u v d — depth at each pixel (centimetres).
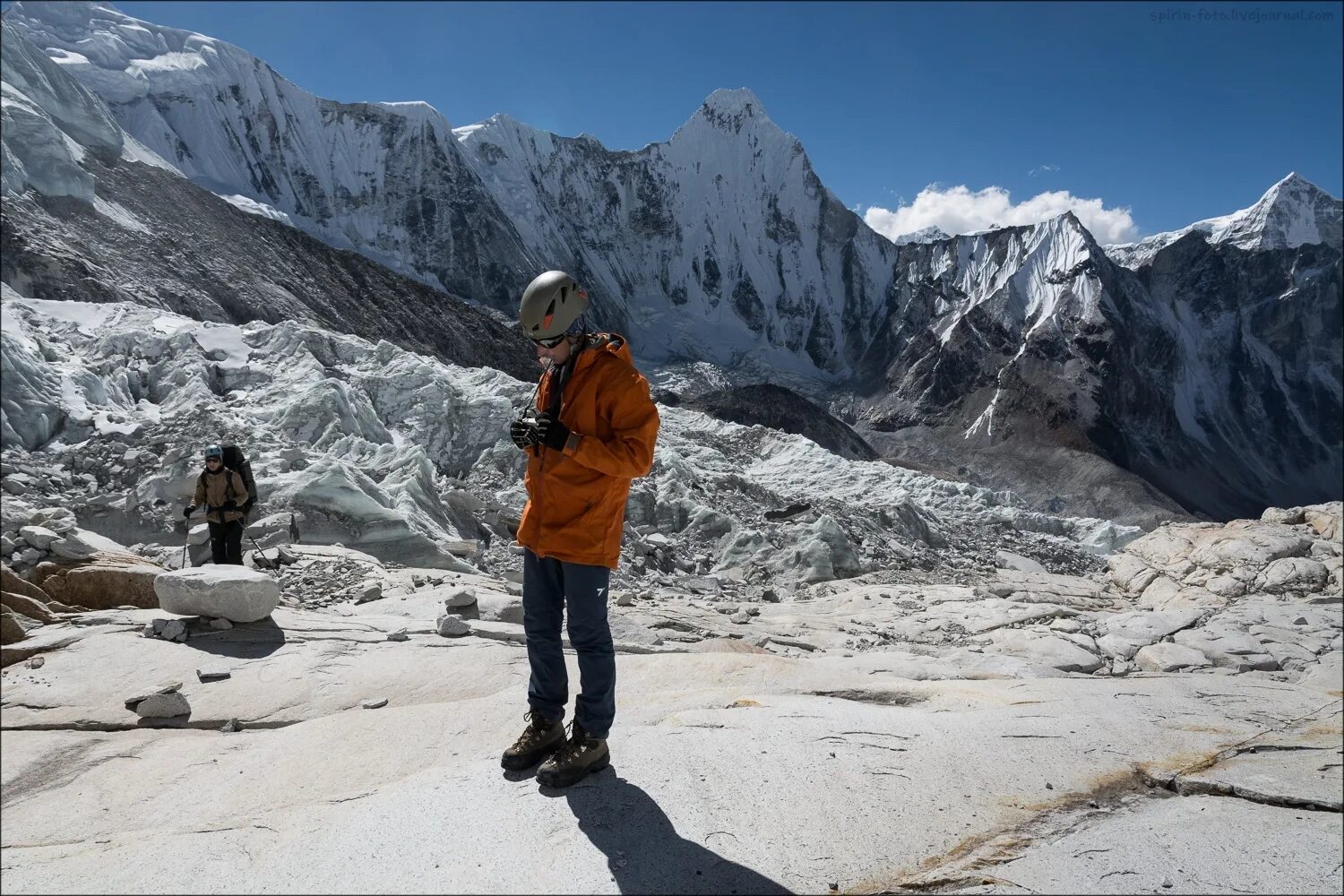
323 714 490
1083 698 409
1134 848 237
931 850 238
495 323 9688
